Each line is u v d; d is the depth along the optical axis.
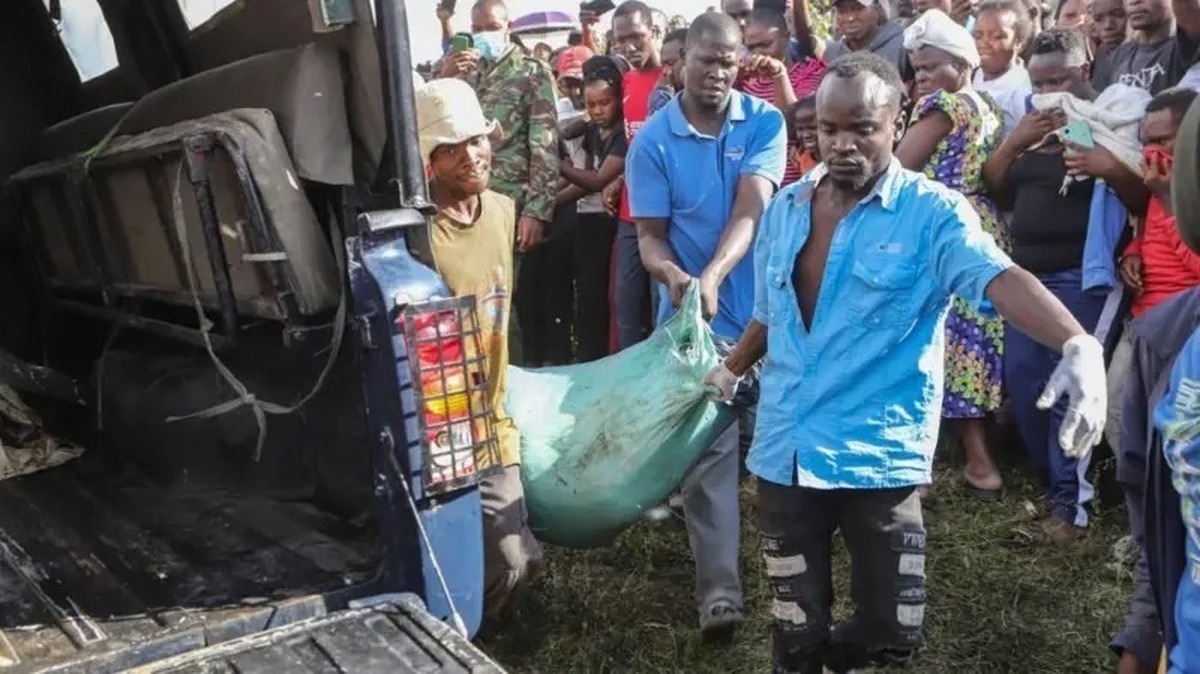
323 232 2.53
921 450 2.63
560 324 6.00
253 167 2.35
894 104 2.53
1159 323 2.25
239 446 3.10
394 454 2.29
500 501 2.95
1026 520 4.21
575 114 6.80
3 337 3.86
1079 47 4.08
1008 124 4.49
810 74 5.55
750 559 3.95
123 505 3.04
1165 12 4.45
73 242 3.42
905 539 2.65
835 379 2.60
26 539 2.78
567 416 3.25
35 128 3.91
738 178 3.56
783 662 2.82
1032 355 4.05
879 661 2.79
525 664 3.40
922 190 2.52
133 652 2.09
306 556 2.54
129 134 3.23
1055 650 3.36
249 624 2.20
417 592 2.33
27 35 3.87
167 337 3.16
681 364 3.13
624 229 5.06
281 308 2.41
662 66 5.34
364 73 2.38
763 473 2.74
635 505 3.16
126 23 3.51
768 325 2.78
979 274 2.37
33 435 3.59
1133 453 2.42
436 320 2.30
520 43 5.27
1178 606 1.95
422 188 2.38
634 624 3.60
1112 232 3.83
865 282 2.54
